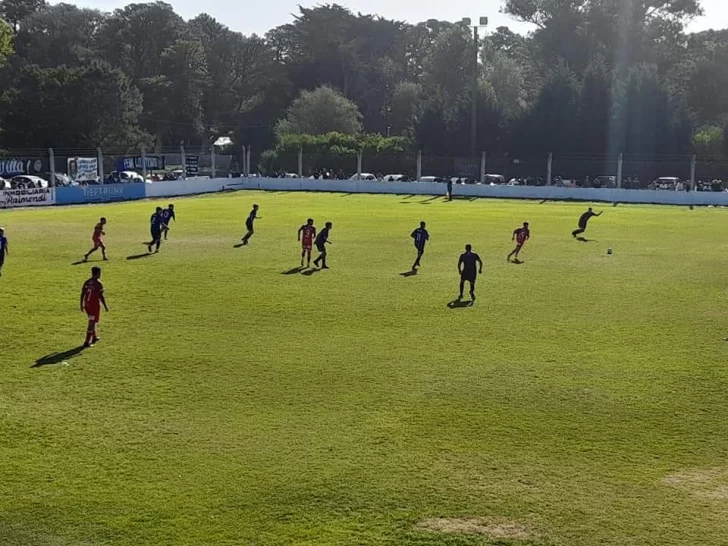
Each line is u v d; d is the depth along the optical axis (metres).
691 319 23.41
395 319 23.06
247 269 31.27
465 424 14.88
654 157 78.00
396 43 144.50
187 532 10.92
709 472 12.91
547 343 20.59
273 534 10.88
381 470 12.87
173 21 134.38
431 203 64.44
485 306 24.94
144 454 13.43
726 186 73.44
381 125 131.00
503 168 81.62
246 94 136.88
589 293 27.19
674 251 37.59
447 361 18.89
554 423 14.97
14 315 23.14
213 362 18.67
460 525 11.16
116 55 128.12
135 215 52.03
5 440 13.97
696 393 16.73
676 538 10.84
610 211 59.09
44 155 85.75
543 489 12.26
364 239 40.50
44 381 17.20
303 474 12.70
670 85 89.56
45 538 10.76
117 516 11.34
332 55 130.12
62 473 12.69
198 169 82.19
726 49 103.31
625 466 13.12
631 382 17.42
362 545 10.62
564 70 87.81
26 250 35.88
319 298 25.89
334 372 17.97
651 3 108.12
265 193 74.50
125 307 24.30
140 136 98.44
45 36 122.75
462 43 118.94
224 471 12.80
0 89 106.75
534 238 41.94
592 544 10.69
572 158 82.69
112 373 17.78
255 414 15.33
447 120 88.38
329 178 81.75
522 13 111.56
